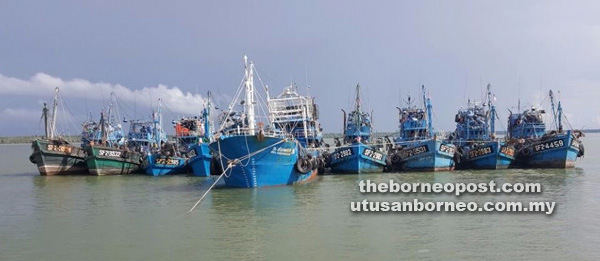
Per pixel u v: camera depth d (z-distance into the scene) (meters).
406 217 23.66
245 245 19.02
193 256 17.75
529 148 47.69
